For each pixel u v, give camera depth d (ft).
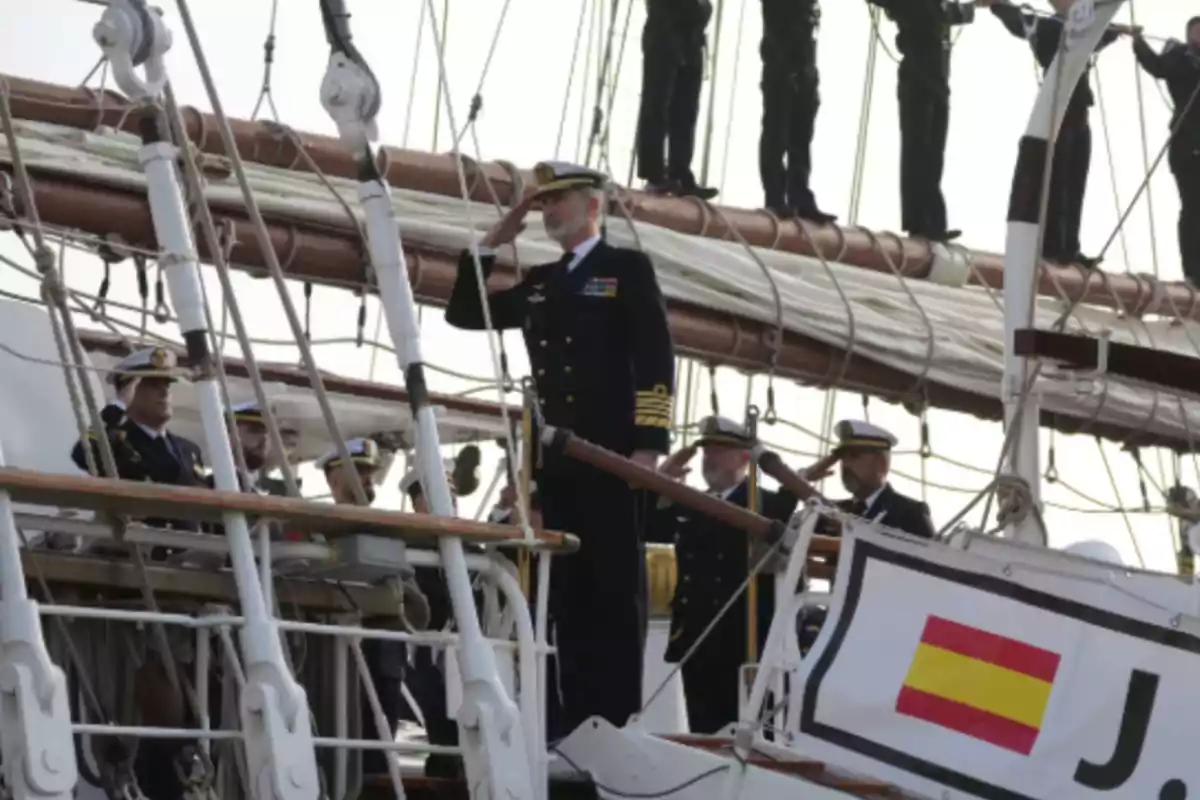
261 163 44.70
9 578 27.71
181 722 32.55
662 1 53.88
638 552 38.99
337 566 32.12
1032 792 32.94
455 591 32.19
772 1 56.44
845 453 48.08
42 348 42.83
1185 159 62.64
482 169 47.52
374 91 33.88
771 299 51.06
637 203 51.21
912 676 33.71
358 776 34.47
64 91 41.83
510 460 34.58
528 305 40.01
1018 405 38.06
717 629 46.80
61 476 28.19
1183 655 32.81
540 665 33.60
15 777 26.99
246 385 50.62
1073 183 60.13
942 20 58.85
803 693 33.99
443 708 42.42
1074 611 33.40
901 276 54.90
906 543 34.19
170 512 29.73
